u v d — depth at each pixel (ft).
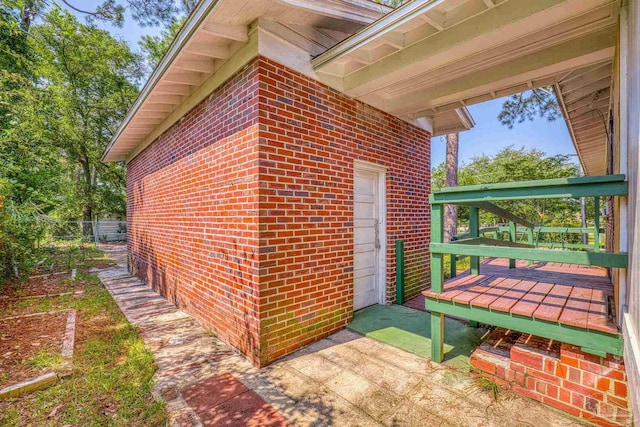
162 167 17.30
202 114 12.60
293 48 10.18
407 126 15.74
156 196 18.45
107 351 10.35
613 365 6.09
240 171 10.09
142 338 11.57
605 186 6.33
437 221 8.70
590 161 24.52
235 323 10.43
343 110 12.00
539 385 7.00
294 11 9.29
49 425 6.73
